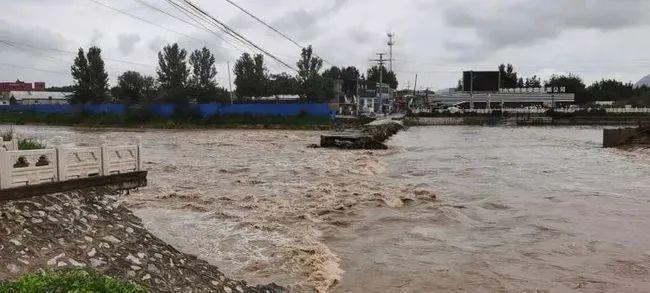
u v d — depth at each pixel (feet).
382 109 363.76
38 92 423.64
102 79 300.81
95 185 40.45
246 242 48.88
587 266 44.29
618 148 156.25
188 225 54.75
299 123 252.62
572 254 47.52
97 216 36.32
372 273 42.63
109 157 42.65
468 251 48.52
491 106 361.10
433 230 55.72
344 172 99.91
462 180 91.30
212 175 93.40
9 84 471.21
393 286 39.91
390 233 54.44
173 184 81.15
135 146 45.60
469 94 360.28
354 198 71.00
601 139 198.90
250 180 87.20
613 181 90.07
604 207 67.31
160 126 253.65
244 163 113.50
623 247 49.49
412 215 62.54
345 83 379.76
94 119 270.26
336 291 38.86
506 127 291.17
